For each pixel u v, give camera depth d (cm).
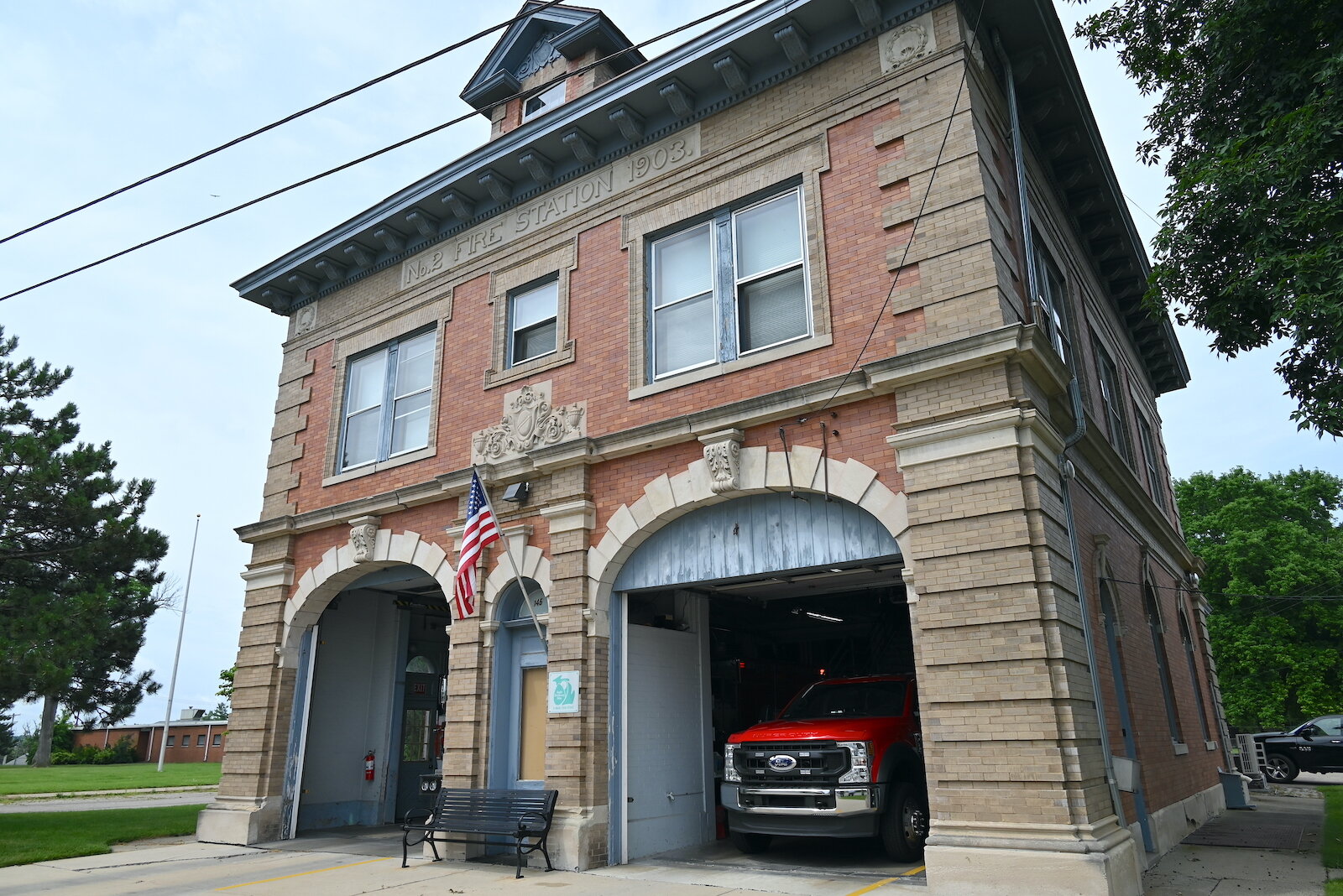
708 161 1199
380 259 1599
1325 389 912
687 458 1098
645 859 1085
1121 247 1528
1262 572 3753
